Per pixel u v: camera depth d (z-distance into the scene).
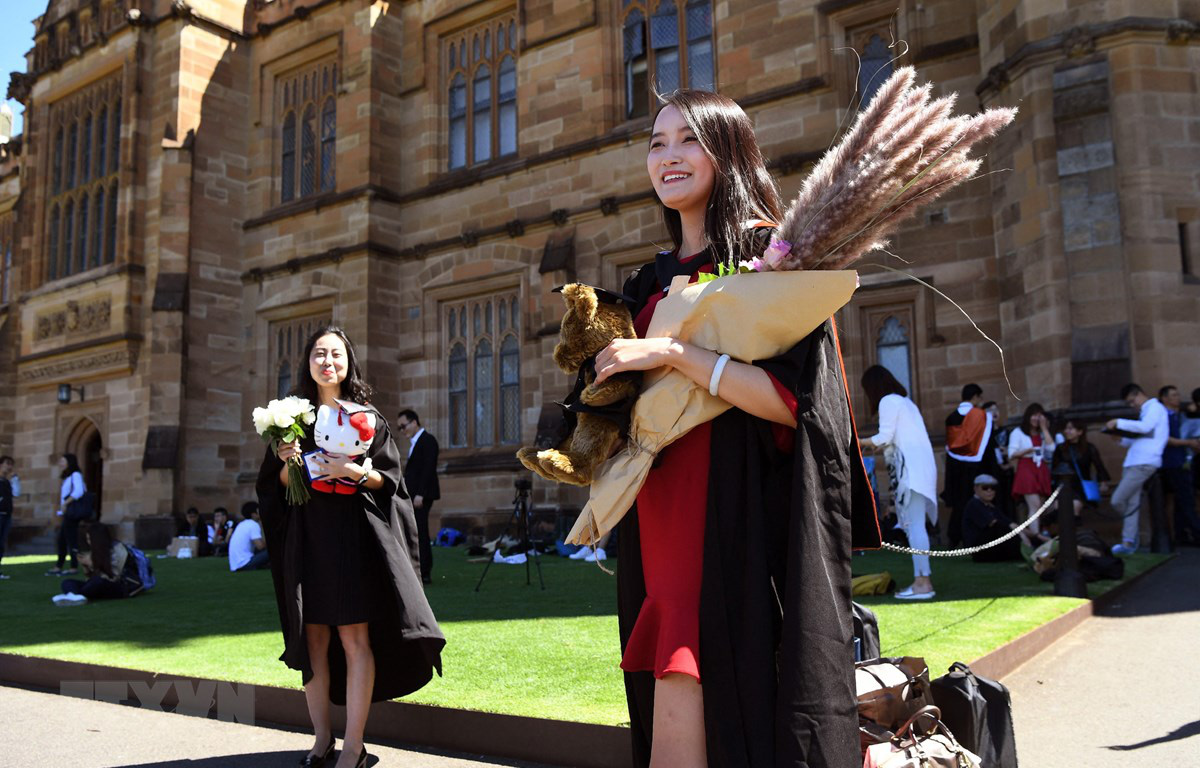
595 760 3.59
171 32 21.97
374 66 19.94
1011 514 10.41
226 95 22.34
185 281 20.91
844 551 1.62
